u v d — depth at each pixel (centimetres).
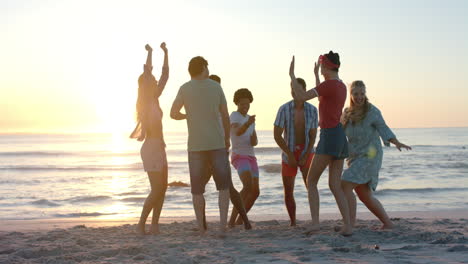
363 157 555
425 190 1795
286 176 629
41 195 1844
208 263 396
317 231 539
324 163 511
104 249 464
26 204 1565
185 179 2633
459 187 1897
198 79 523
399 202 1472
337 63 507
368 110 548
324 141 506
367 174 555
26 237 595
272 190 1875
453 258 398
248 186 635
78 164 4184
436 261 388
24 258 441
